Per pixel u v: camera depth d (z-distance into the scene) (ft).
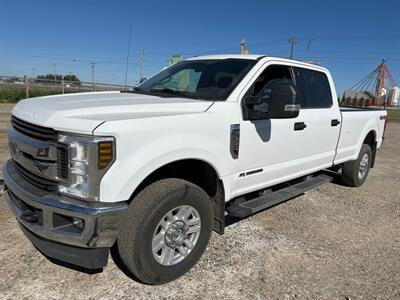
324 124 15.81
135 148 8.59
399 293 10.22
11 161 11.05
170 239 9.76
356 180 20.63
